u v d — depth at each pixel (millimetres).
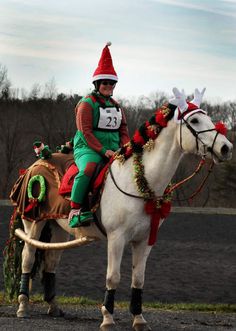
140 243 8312
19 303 9672
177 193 44562
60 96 53750
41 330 8203
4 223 24016
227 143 7637
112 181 8195
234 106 46281
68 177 8844
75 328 8414
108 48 8781
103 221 8203
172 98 7887
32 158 51812
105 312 8141
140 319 8422
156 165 7973
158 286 14102
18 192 9781
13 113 53344
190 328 8719
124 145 8281
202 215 29906
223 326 8969
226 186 49812
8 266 9898
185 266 16625
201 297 13125
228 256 18406
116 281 8070
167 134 7961
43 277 9609
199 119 7797
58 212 8977
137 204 7980
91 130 8547
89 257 17438
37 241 9234
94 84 8828
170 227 24781
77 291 13141
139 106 45438
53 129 52281
